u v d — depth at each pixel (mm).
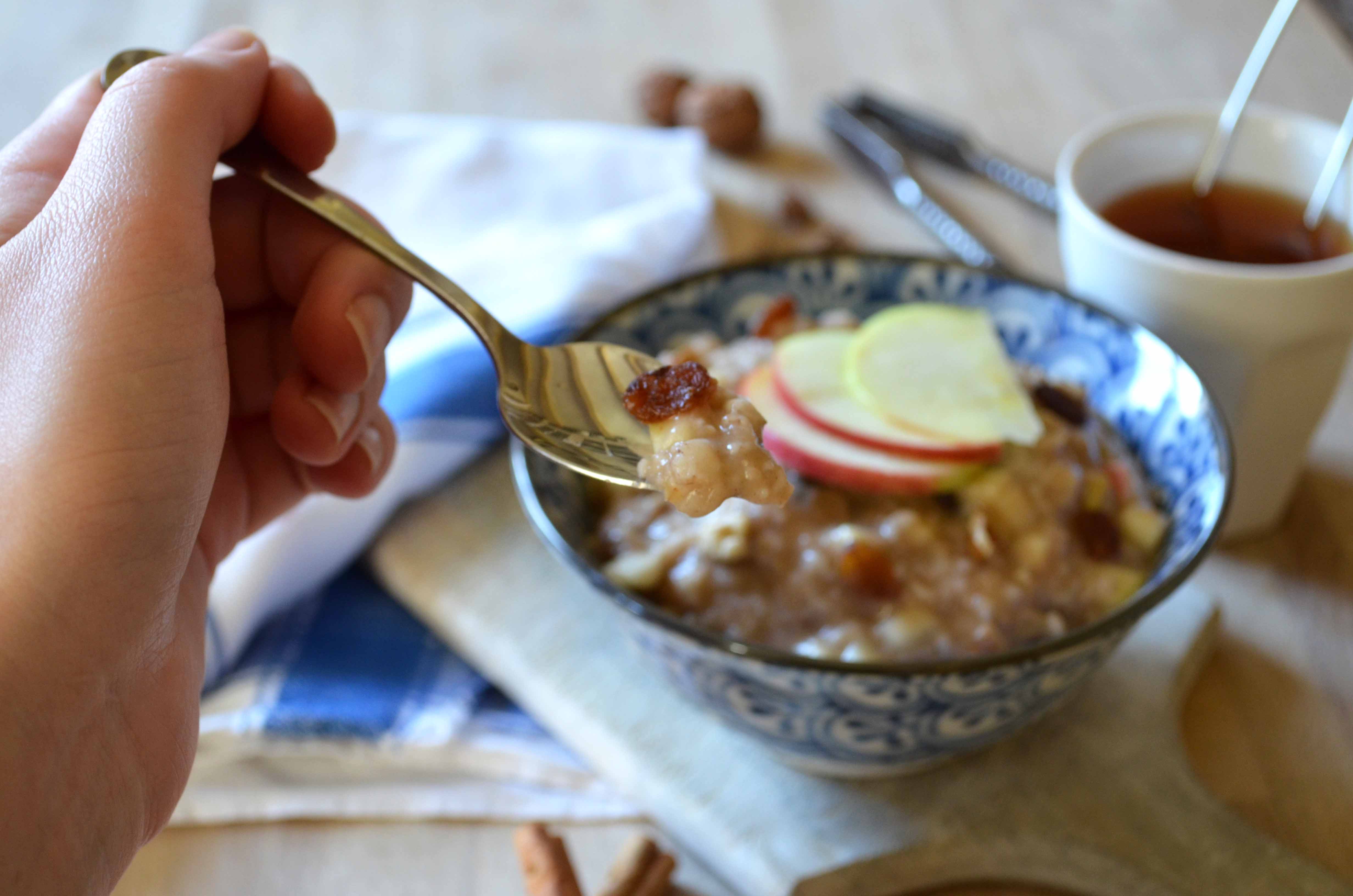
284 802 535
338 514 576
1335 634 572
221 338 429
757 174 763
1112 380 571
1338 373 570
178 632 457
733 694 495
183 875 520
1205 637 559
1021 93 804
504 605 576
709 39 866
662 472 457
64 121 463
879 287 603
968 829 513
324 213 472
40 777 409
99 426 409
